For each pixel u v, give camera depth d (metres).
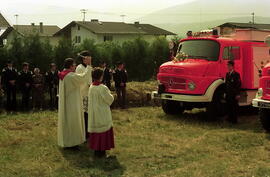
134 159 8.00
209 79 12.14
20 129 11.03
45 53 19.25
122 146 9.02
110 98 7.84
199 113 14.02
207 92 12.05
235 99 11.73
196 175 7.01
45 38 20.17
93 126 7.87
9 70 14.40
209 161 7.87
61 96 8.49
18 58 18.62
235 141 9.48
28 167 7.39
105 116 7.86
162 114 13.67
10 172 7.11
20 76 14.65
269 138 9.84
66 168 7.37
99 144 7.91
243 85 13.16
